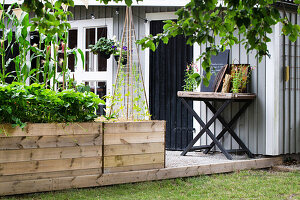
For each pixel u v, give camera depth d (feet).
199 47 22.00
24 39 16.89
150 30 23.38
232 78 20.43
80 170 14.48
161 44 23.11
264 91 20.30
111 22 23.90
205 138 22.00
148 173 15.85
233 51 21.27
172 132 22.90
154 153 16.24
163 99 23.02
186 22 7.81
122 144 15.42
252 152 20.68
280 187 15.43
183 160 18.88
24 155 13.37
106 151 15.06
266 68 20.25
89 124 14.66
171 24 8.41
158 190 14.57
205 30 7.85
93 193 13.80
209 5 7.14
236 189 15.07
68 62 25.23
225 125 20.43
